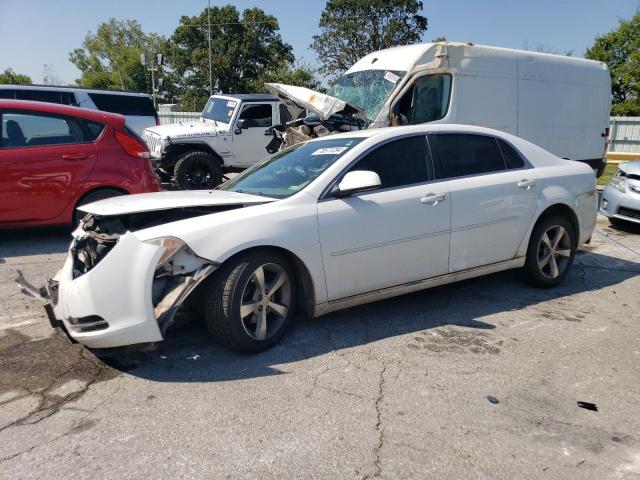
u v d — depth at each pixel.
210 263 3.35
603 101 10.17
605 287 5.39
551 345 3.92
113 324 3.21
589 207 5.37
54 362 3.56
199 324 4.19
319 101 7.70
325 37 47.25
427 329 4.20
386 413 2.97
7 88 11.27
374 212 4.00
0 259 6.19
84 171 6.68
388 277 4.14
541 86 9.05
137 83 62.47
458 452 2.63
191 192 4.27
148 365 3.52
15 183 6.33
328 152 4.30
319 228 3.77
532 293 5.13
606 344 3.95
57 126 6.65
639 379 3.42
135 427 2.81
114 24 64.12
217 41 54.22
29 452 2.59
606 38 40.97
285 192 3.98
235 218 3.54
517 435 2.78
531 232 4.97
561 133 9.48
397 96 7.73
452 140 4.66
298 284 3.90
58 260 6.16
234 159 11.30
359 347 3.84
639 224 8.54
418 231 4.21
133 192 6.98
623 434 2.80
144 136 11.66
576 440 2.74
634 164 8.23
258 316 3.65
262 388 3.23
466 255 4.55
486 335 4.09
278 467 2.50
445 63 7.93
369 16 46.28
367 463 2.54
